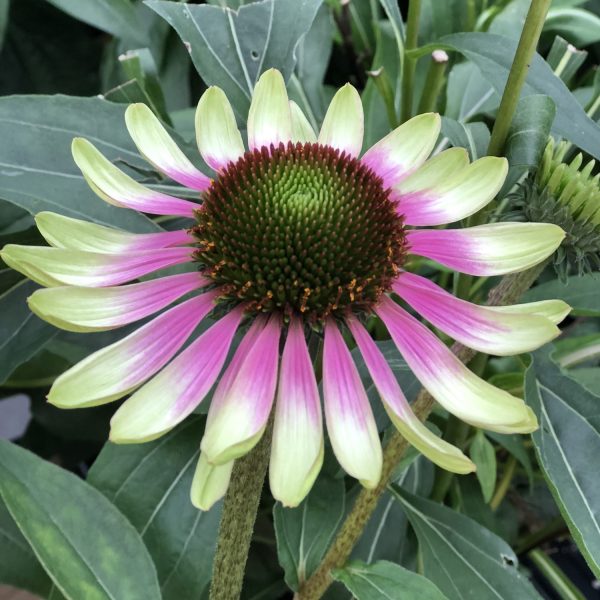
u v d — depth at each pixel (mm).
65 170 166
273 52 187
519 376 189
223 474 112
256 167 135
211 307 127
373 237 132
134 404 112
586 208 141
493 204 162
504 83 166
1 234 170
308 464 107
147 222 167
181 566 157
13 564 157
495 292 154
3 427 327
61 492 133
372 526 190
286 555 154
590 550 138
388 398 118
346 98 157
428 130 152
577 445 151
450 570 167
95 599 128
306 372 120
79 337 184
